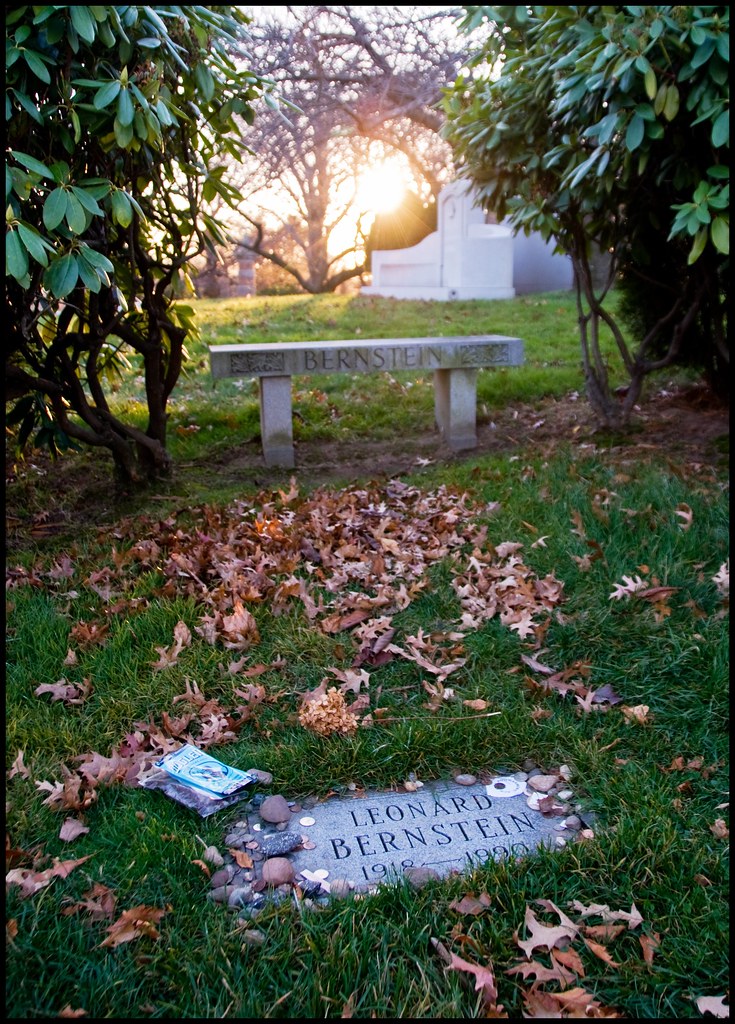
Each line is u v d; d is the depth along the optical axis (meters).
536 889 2.39
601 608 3.88
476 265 15.15
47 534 5.14
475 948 2.19
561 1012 2.03
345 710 3.14
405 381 8.51
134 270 5.21
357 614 3.88
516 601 3.95
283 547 4.59
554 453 6.11
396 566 4.41
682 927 2.26
